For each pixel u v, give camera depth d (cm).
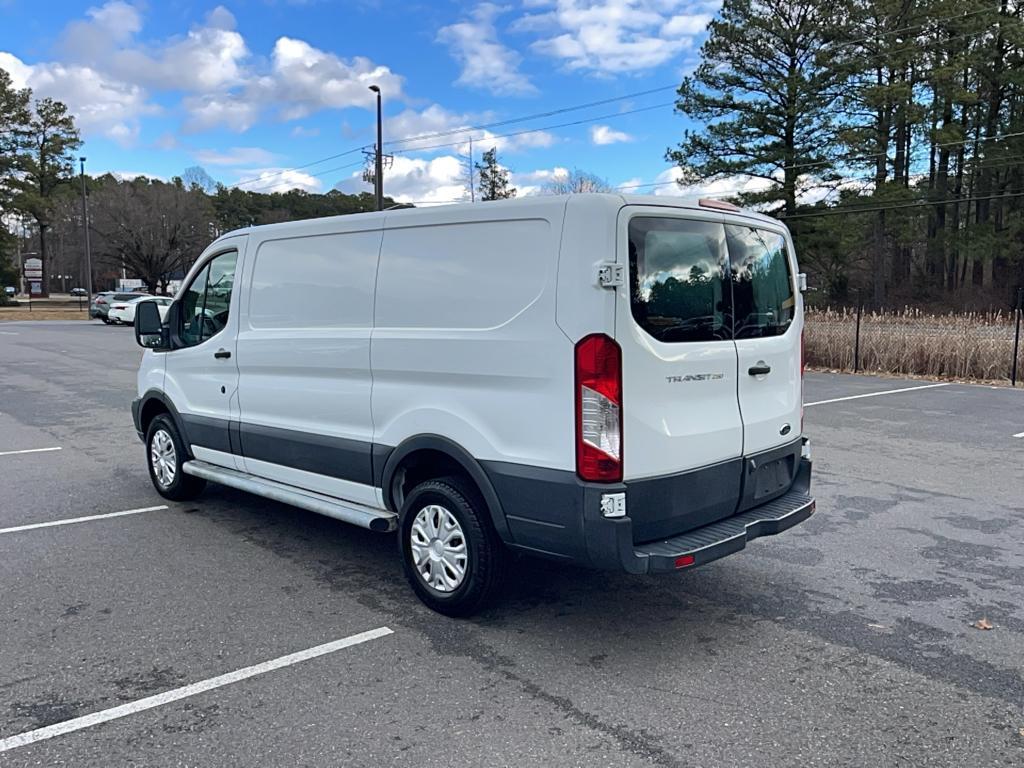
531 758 274
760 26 2970
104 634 378
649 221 347
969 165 3650
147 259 5522
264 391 504
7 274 6581
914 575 464
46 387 1368
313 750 279
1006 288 3934
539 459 347
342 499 460
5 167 5678
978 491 666
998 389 1394
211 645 366
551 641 372
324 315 457
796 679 334
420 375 397
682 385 359
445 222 386
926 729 293
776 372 423
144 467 756
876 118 3225
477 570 381
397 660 351
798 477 452
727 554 361
